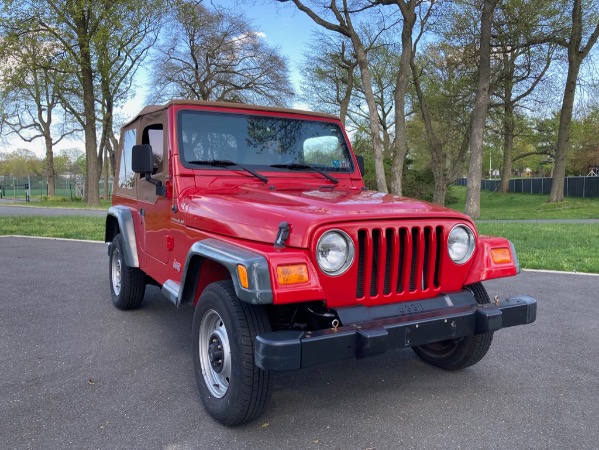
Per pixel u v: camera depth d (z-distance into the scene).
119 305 5.86
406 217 3.22
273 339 2.75
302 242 2.92
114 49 26.45
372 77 35.97
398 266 3.22
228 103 4.34
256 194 3.85
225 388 3.29
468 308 3.34
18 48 24.03
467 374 4.10
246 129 4.38
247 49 35.75
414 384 3.91
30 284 7.32
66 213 23.64
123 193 5.66
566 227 14.38
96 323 5.45
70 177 61.06
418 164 43.84
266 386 3.05
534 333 5.13
